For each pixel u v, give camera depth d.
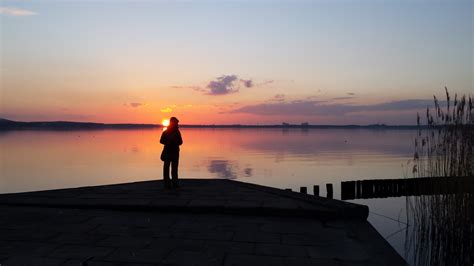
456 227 10.45
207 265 5.01
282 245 5.84
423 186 11.67
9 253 5.35
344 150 71.44
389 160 48.94
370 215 16.88
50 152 62.38
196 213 7.82
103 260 5.12
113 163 44.34
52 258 5.16
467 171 10.44
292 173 35.16
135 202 8.16
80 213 7.73
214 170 37.66
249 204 7.96
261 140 129.50
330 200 8.13
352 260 5.25
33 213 7.68
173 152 10.05
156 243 5.87
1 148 71.38
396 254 5.48
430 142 11.50
